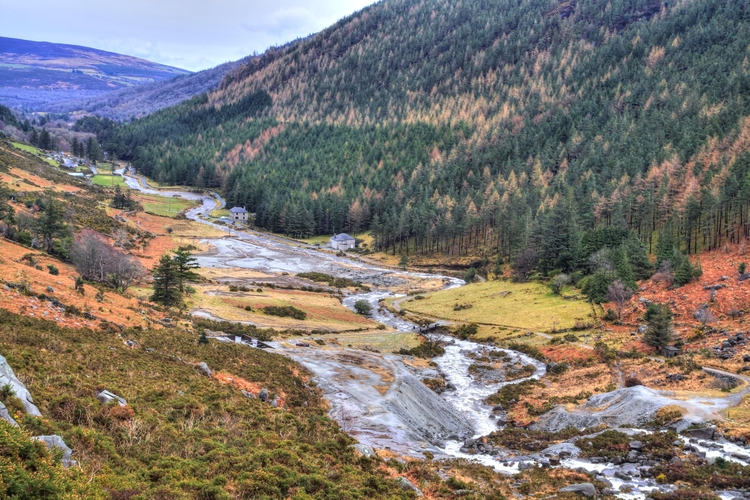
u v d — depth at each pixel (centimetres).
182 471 2244
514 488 3322
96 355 3772
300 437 3306
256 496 2197
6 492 1509
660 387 5538
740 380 5294
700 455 3728
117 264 8569
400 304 12006
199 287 11181
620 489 3238
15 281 5200
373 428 4384
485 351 8206
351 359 6781
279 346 7144
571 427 4891
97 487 1808
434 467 3581
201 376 4212
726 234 11669
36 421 2033
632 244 10988
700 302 8119
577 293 10325
